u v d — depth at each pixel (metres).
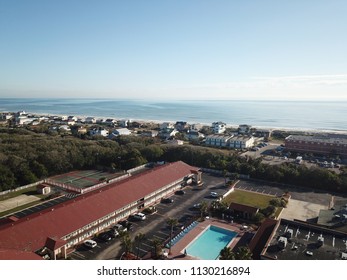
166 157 137.62
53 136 181.62
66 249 61.19
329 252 52.56
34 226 59.75
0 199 91.44
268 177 110.81
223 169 120.00
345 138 170.75
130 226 71.69
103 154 132.75
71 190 100.12
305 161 140.62
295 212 83.06
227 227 73.44
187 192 98.62
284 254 51.91
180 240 66.50
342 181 99.56
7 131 188.88
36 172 109.88
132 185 86.00
